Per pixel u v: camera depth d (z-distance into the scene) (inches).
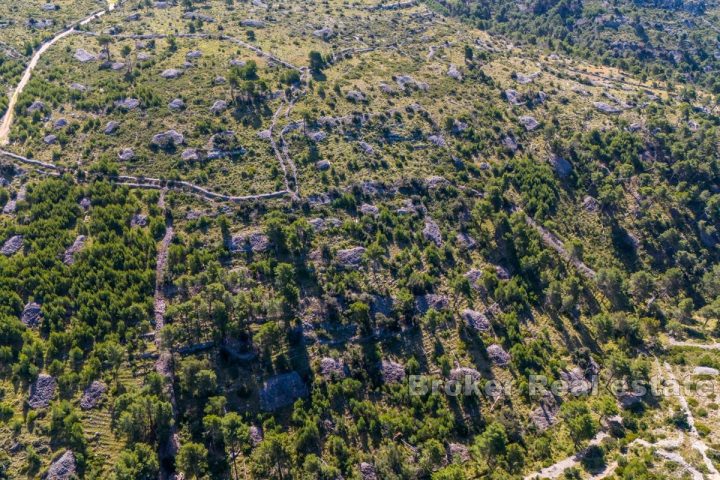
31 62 6727.4
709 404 3791.8
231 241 4574.3
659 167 5984.3
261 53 7155.5
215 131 5625.0
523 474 3358.8
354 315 4146.2
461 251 4869.6
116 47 7091.5
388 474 3275.1
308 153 5511.8
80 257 4215.1
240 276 4195.4
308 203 5012.3
